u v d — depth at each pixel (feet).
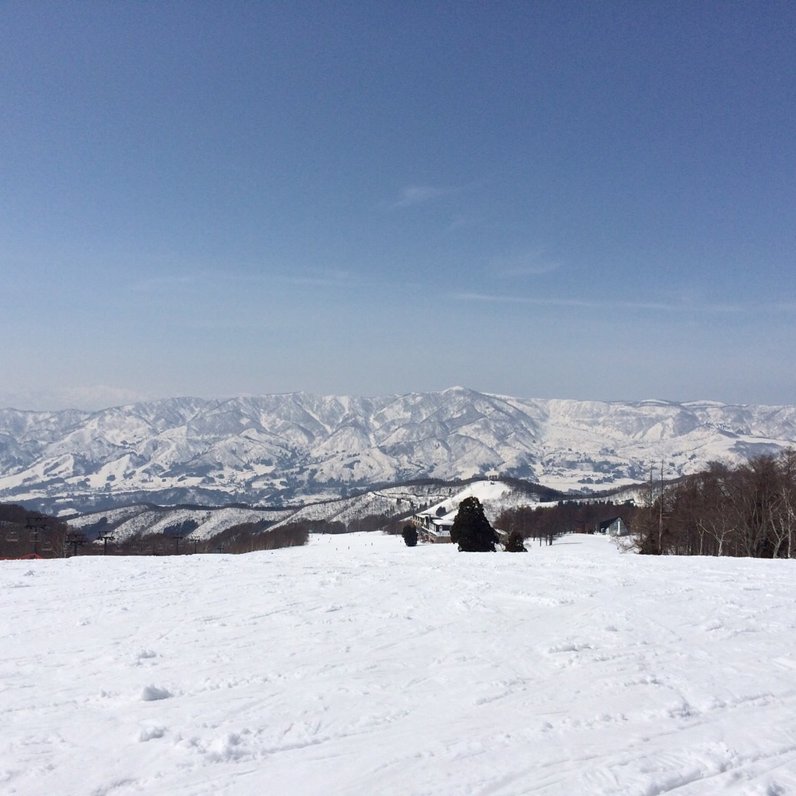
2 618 41.70
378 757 19.69
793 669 27.63
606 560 69.21
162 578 59.88
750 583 49.98
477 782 17.97
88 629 37.83
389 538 285.02
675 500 153.79
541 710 23.26
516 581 52.24
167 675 28.14
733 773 18.24
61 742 21.12
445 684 26.32
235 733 21.42
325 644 32.94
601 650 30.78
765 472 135.23
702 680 26.25
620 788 17.44
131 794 17.75
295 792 17.66
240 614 41.27
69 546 208.33
